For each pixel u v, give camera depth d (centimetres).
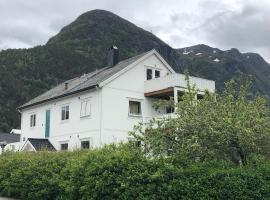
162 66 3619
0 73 7881
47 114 3878
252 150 1278
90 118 3297
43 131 3900
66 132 3566
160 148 1353
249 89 1399
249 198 1106
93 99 3291
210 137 1272
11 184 1903
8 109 7462
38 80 8094
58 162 1731
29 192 1781
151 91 3384
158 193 1229
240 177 1131
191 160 1297
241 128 1227
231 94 1378
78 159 1559
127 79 3359
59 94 3709
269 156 1308
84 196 1429
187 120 1317
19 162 1945
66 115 3612
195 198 1157
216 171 1162
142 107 3412
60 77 8319
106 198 1353
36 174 1761
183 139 1316
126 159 1351
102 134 3162
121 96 3303
